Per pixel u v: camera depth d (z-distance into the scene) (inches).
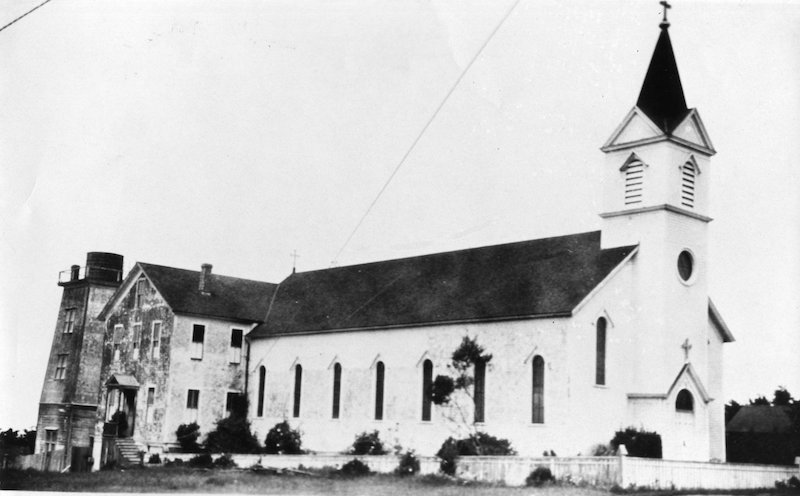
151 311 2156.7
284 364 2100.1
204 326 2137.1
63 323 2385.6
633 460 1262.3
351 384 1904.5
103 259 2369.6
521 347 1557.6
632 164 1615.4
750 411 2066.9
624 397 1537.9
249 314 2218.3
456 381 1652.3
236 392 2171.5
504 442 1530.5
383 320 1852.9
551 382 1491.1
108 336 2261.3
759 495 1291.8
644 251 1567.4
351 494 1359.5
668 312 1529.3
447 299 1771.7
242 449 2069.4
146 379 2114.9
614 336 1542.8
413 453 1680.6
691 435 1520.7
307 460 1758.1
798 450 1775.3
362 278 2114.9
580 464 1307.8
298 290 2281.0
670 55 1642.5
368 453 1756.9
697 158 1632.6
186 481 1589.6
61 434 2289.6
